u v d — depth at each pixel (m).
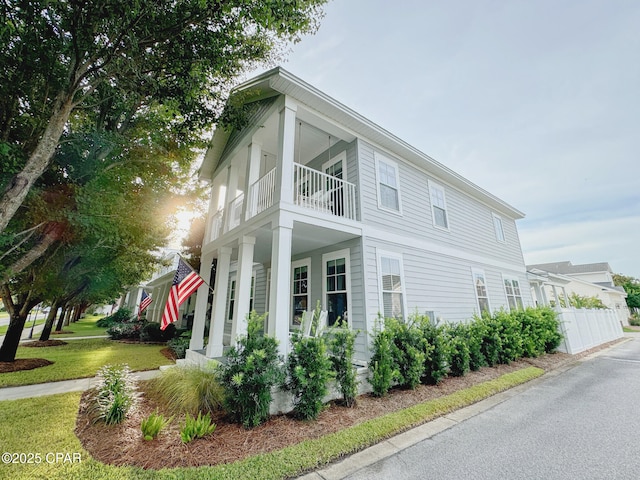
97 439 3.26
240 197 8.27
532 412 4.32
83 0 3.68
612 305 24.53
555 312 9.73
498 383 5.55
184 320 17.69
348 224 6.14
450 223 9.45
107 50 4.11
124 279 11.45
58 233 5.29
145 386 5.29
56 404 4.42
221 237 7.72
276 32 4.65
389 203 7.44
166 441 3.19
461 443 3.34
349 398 4.33
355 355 5.97
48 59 4.38
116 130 6.45
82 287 9.83
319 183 8.04
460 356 5.99
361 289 6.16
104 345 11.27
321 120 6.48
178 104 5.30
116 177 5.99
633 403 4.69
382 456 3.04
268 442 3.20
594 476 2.66
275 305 4.64
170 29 4.29
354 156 7.09
